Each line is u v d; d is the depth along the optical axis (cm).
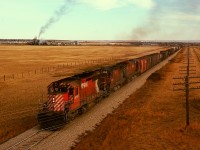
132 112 2834
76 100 2619
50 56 11638
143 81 5150
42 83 4722
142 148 1933
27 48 18462
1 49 16812
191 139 2109
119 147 1892
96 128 2341
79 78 2753
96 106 3177
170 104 3319
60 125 2352
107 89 3653
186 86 2444
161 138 2138
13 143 1984
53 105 2384
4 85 4509
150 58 7256
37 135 2162
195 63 8238
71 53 13962
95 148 1878
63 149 1878
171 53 13325
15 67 7306
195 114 2878
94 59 10194
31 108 3038
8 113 2844
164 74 6047
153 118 2698
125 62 4900
